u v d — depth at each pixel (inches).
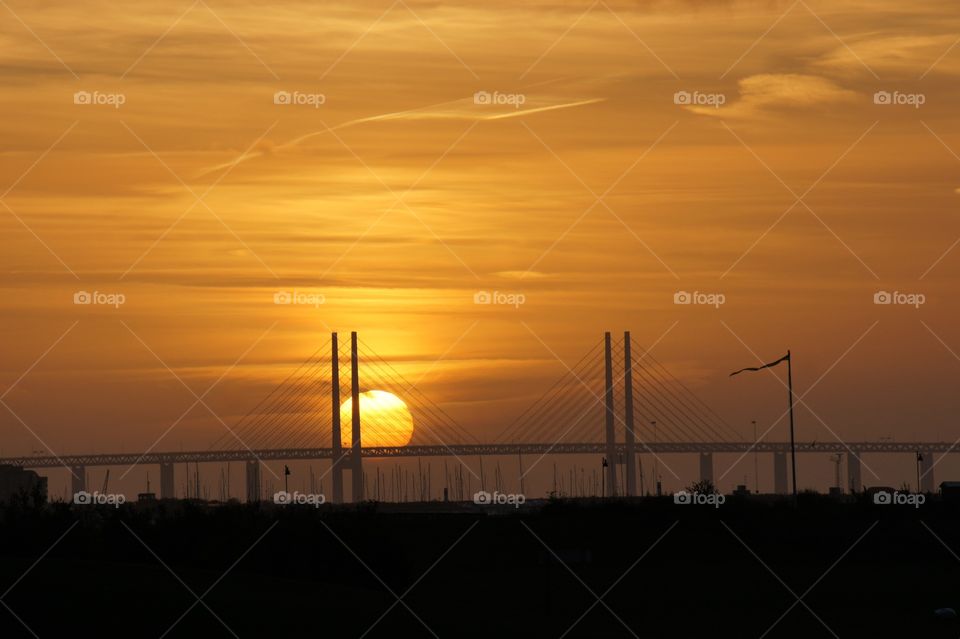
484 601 2519.7
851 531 3398.1
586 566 3196.4
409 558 3117.6
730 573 3056.1
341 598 2078.0
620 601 2591.0
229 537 2588.6
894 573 3036.4
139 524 2625.5
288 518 2696.9
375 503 3105.3
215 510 2795.3
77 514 2714.1
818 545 3358.8
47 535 2546.8
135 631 1760.6
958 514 3521.2
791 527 3454.7
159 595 1892.2
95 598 1844.2
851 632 2265.0
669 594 2694.4
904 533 3405.5
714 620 2377.0
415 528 3523.6
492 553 3321.9
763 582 2896.2
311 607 1958.7
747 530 3454.7
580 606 2503.7
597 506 3740.2
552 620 2304.4
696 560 3326.8
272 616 1870.1
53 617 1777.8
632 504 3875.5
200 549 2561.5
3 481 6505.9
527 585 2819.9
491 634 2018.9
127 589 1894.7
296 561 2573.8
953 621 2375.7
